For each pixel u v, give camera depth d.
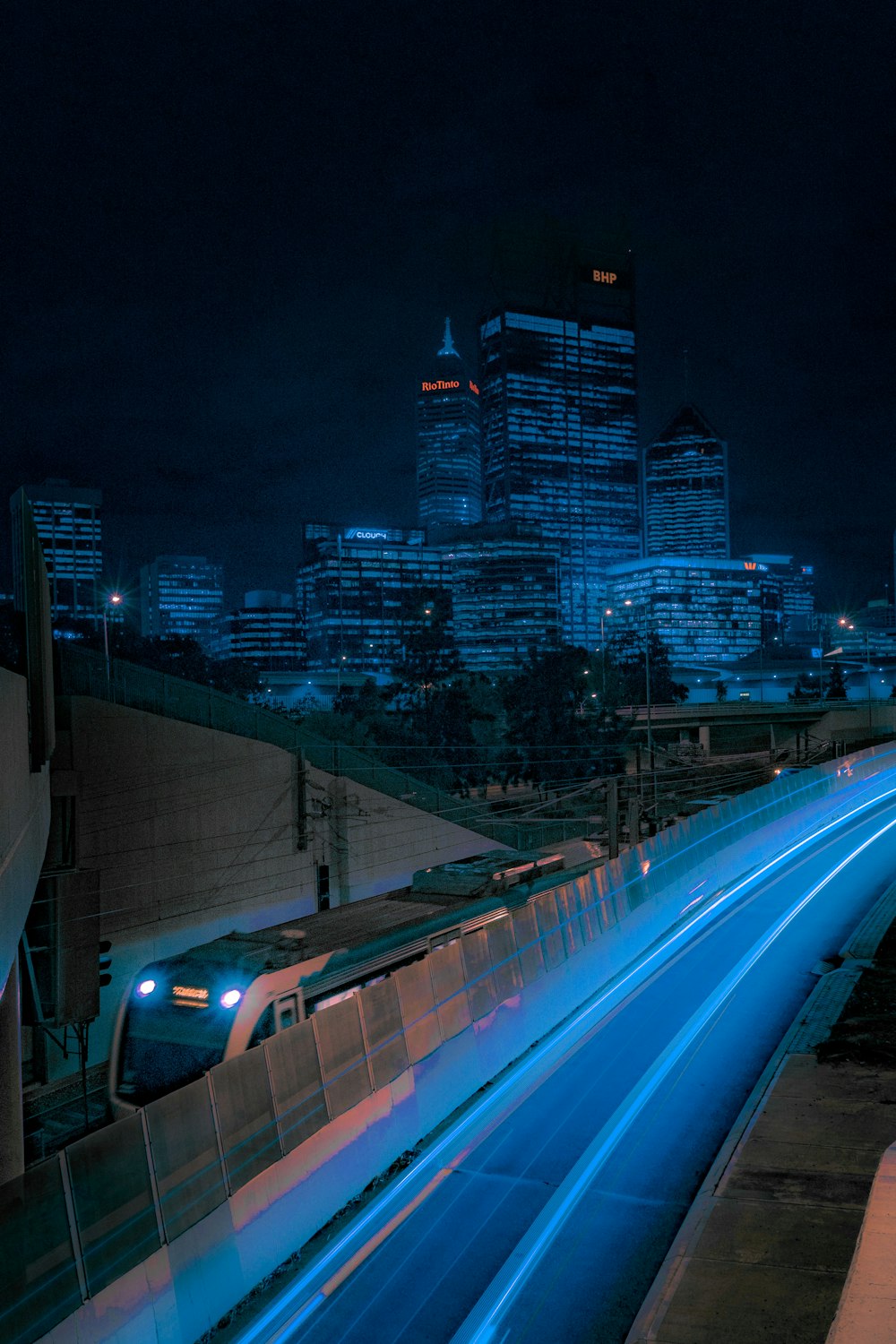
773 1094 14.95
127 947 30.56
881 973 22.36
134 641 84.62
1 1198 8.28
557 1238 11.61
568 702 78.00
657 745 98.81
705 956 26.47
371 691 77.50
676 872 32.47
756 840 41.66
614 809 32.19
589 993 22.75
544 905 21.86
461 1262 11.22
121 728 31.12
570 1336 9.63
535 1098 16.42
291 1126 12.10
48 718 16.00
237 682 95.88
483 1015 17.73
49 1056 27.17
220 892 34.09
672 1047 18.86
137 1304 9.19
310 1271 11.19
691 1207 11.77
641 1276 10.66
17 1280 8.17
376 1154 13.62
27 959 23.19
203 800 33.69
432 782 68.12
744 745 111.81
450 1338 9.77
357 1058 13.80
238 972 16.34
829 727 103.25
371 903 21.95
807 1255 10.12
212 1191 10.57
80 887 23.95
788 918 30.72
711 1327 8.98
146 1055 15.99
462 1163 13.93
